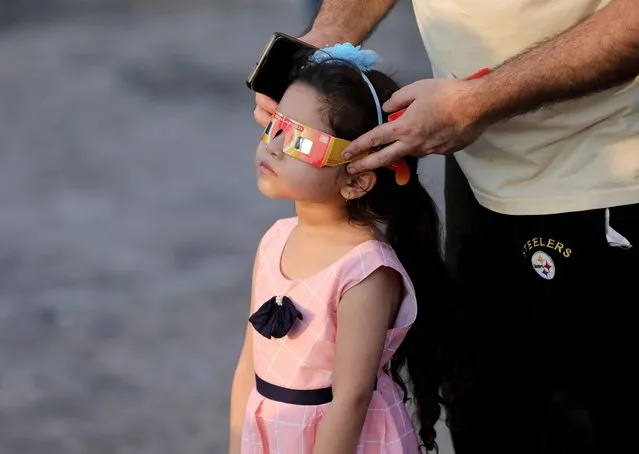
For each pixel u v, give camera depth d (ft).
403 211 28.04
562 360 29.12
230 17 142.31
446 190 32.14
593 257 27.58
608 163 26.73
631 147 26.53
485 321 30.78
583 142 26.94
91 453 43.80
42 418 46.60
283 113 26.73
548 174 27.66
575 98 25.61
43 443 44.62
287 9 147.02
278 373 26.96
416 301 27.68
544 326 29.07
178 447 44.04
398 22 129.70
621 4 24.56
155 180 79.46
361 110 26.35
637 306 27.76
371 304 26.25
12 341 53.52
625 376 28.50
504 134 27.84
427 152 26.50
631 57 24.66
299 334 26.68
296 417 26.81
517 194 28.09
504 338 30.60
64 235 68.23
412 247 28.48
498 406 31.12
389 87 27.61
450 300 29.89
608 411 28.89
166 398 47.85
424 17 29.50
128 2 152.25
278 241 28.37
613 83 25.23
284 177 26.66
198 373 49.88
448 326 30.01
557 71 25.13
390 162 26.21
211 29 135.33
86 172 81.87
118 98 104.53
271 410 27.09
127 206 73.72
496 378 30.94
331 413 26.00
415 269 28.66
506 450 31.40
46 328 54.90
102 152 87.20
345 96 26.21
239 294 58.49
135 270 62.18
